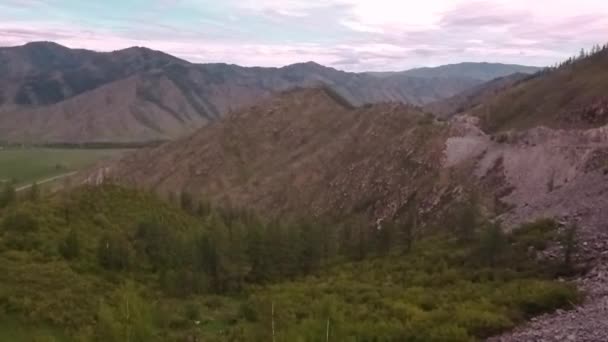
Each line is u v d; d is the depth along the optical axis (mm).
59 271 36656
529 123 153625
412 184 111000
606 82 145750
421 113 151625
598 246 32000
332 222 120188
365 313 26344
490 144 103250
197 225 66250
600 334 17844
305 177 149625
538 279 30203
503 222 46125
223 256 45250
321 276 44031
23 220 46562
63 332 26781
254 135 189000
